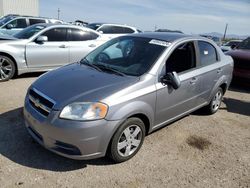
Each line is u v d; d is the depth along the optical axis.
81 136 2.95
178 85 3.69
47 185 2.95
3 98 5.42
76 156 3.04
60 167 3.28
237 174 3.48
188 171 3.44
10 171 3.12
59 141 3.01
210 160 3.75
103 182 3.08
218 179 3.34
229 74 5.47
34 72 7.62
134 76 3.58
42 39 6.99
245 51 8.24
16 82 6.74
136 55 3.99
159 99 3.67
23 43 6.87
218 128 4.85
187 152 3.89
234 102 6.61
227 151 4.05
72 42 7.68
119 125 3.19
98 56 4.39
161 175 3.30
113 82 3.39
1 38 6.91
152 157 3.66
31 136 3.55
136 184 3.10
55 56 7.39
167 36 4.36
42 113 3.16
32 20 12.54
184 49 4.25
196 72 4.38
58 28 7.46
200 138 4.38
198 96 4.61
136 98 3.32
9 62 6.75
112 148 3.24
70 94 3.14
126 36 4.62
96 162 3.43
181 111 4.29
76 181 3.05
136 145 3.57
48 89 3.33
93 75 3.64
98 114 2.99
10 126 4.18
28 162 3.32
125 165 3.43
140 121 3.48
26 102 3.52
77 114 2.96
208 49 4.88
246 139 4.52
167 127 4.66
